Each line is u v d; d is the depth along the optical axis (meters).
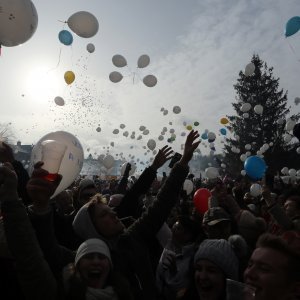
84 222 2.66
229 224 3.50
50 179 2.23
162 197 3.03
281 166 30.09
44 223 2.11
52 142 2.46
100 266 2.18
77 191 4.80
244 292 1.55
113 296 2.12
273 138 33.47
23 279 1.92
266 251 1.46
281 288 1.40
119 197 4.64
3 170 1.97
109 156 8.76
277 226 3.61
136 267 2.58
